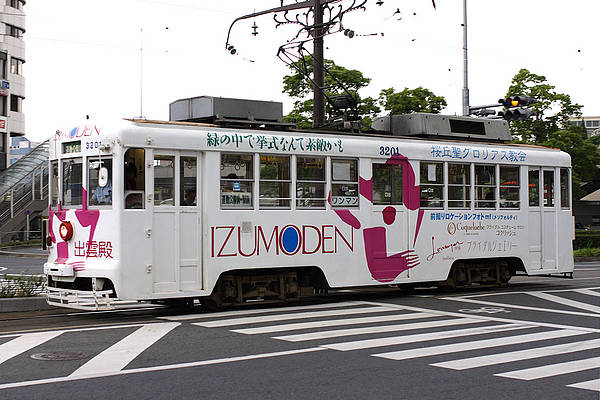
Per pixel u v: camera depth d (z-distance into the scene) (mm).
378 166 13805
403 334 9578
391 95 34062
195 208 11602
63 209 11773
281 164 12570
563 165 16891
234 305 12195
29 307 12266
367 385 6645
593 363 7730
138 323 10547
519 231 16016
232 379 6836
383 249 13758
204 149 11656
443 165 14766
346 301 13719
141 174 11117
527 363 7707
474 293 15109
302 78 30578
